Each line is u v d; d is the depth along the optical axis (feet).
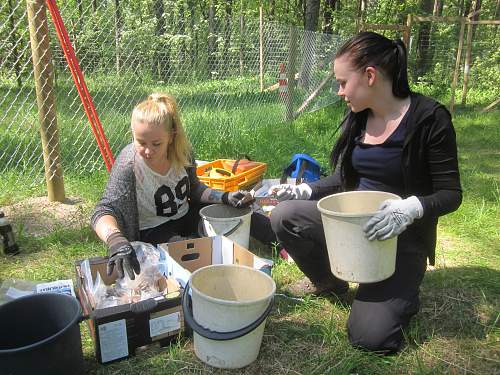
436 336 7.39
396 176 7.32
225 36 20.08
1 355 5.02
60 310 6.17
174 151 8.55
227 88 20.81
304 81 28.53
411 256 7.27
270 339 7.17
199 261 8.54
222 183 11.47
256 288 6.86
